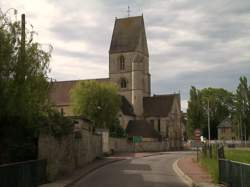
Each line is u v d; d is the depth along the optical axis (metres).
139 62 113.69
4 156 25.67
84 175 32.84
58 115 31.36
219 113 135.00
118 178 30.50
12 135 26.02
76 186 25.55
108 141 66.12
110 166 43.06
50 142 27.69
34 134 26.14
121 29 116.94
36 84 24.00
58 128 29.58
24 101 22.98
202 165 39.84
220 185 24.78
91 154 46.84
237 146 103.12
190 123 125.56
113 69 115.25
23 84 22.97
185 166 41.69
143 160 53.75
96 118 90.19
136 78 113.25
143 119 114.94
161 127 115.06
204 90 140.00
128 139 87.19
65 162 32.38
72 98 95.38
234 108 112.50
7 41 22.42
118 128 91.75
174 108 118.31
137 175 33.03
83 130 40.88
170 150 106.56
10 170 17.88
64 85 115.94
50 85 25.80
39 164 24.17
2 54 21.97
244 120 106.75
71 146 34.91
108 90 91.31
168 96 118.56
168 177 31.80
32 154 26.00
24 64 23.09
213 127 133.38
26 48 23.94
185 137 138.12
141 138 93.44
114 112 91.44
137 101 113.12
